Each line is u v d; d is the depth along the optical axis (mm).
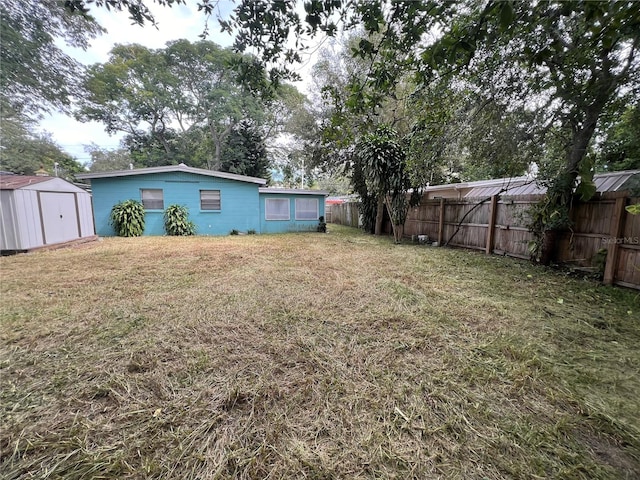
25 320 2586
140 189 9531
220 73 18594
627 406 1538
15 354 2016
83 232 7961
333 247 7133
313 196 11664
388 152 7754
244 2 2053
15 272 4352
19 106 12375
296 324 2549
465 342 2246
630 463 1201
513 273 4438
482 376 1798
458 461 1203
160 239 8609
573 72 3383
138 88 18234
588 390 1672
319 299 3195
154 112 19156
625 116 3943
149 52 17734
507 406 1536
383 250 6695
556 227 4645
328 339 2273
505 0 1448
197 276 4160
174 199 9867
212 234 10242
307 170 15016
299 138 14094
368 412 1481
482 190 8133
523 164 4672
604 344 2236
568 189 4457
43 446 1250
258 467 1168
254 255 5922
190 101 19438
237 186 10461
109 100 17625
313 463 1188
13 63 10555
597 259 4035
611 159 5371
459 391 1652
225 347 2137
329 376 1785
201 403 1536
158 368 1861
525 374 1814
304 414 1465
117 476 1121
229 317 2686
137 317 2670
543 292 3496
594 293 3461
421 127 5086
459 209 7066
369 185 8336
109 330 2402
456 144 4637
